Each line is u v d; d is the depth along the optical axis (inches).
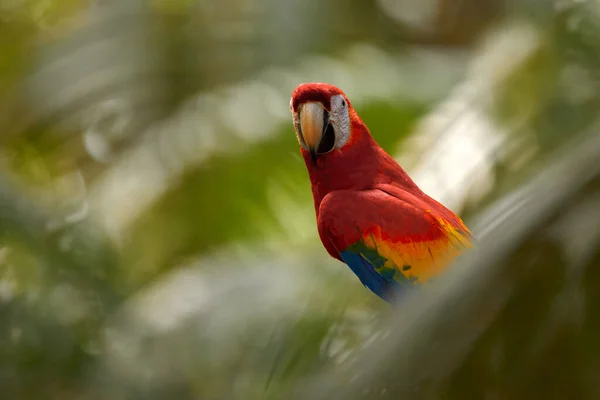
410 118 398.0
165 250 415.5
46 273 370.9
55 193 437.4
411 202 248.2
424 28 616.1
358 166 257.0
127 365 359.9
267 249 394.6
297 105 257.3
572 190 141.4
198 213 405.1
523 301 140.9
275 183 395.5
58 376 358.3
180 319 361.4
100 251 387.2
